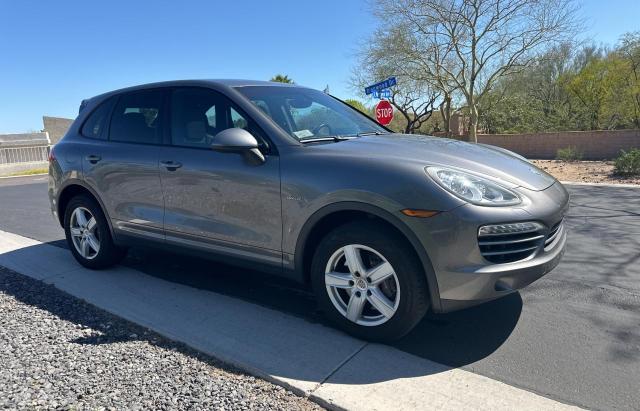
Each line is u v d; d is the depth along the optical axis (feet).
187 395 8.61
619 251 16.84
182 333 11.13
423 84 71.51
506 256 9.59
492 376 9.21
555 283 13.97
